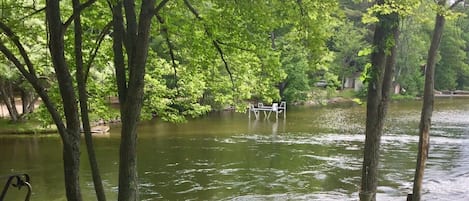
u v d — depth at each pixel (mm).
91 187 13391
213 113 35469
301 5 7426
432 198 12477
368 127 8461
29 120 25469
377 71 8094
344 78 54906
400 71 53531
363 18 6980
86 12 8453
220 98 11922
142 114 11891
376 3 8117
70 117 5641
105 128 24906
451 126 28172
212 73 11938
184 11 9062
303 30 7688
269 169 15914
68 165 5648
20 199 12195
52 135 23422
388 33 7746
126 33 6359
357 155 18594
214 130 26031
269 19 7926
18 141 21641
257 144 21109
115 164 16453
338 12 7434
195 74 11188
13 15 8805
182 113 13711
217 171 15617
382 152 19109
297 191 13219
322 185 13891
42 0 9625
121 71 6332
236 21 8445
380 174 15180
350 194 12906
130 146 5973
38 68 11438
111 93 10969
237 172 15484
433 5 7016
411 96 53594
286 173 15367
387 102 8453
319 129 26938
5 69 20516
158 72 13039
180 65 11273
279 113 36594
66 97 5598
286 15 7883
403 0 6684
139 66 5832
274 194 12867
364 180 8500
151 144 20953
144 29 5793
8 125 24438
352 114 36344
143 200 12250
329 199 12391
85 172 15227
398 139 22703
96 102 10969
